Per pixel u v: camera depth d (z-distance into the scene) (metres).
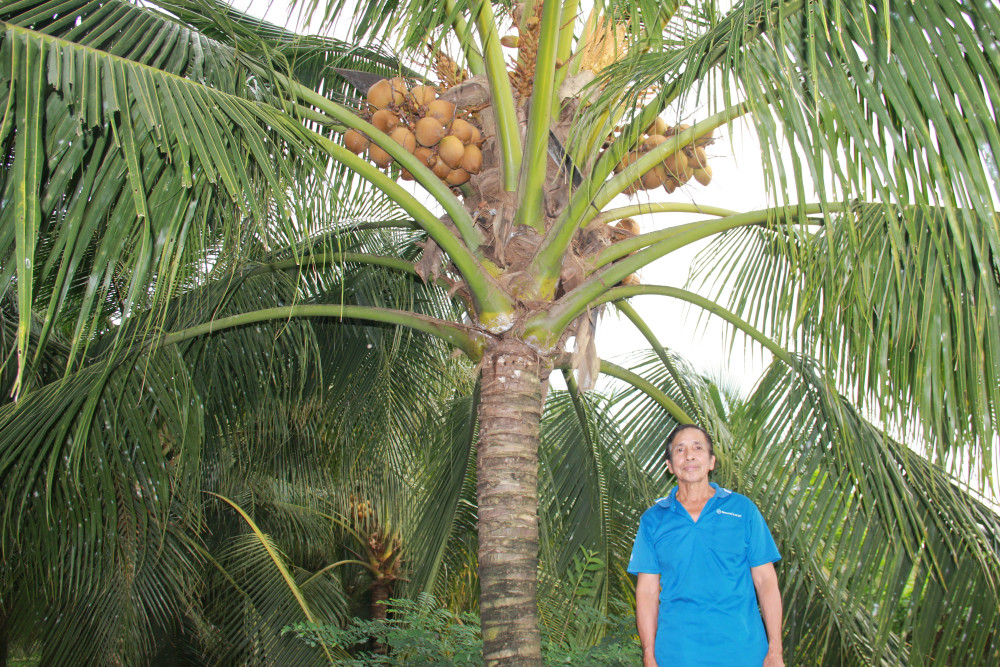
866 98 2.28
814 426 4.20
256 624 6.95
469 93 3.91
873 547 4.01
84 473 3.96
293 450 7.52
